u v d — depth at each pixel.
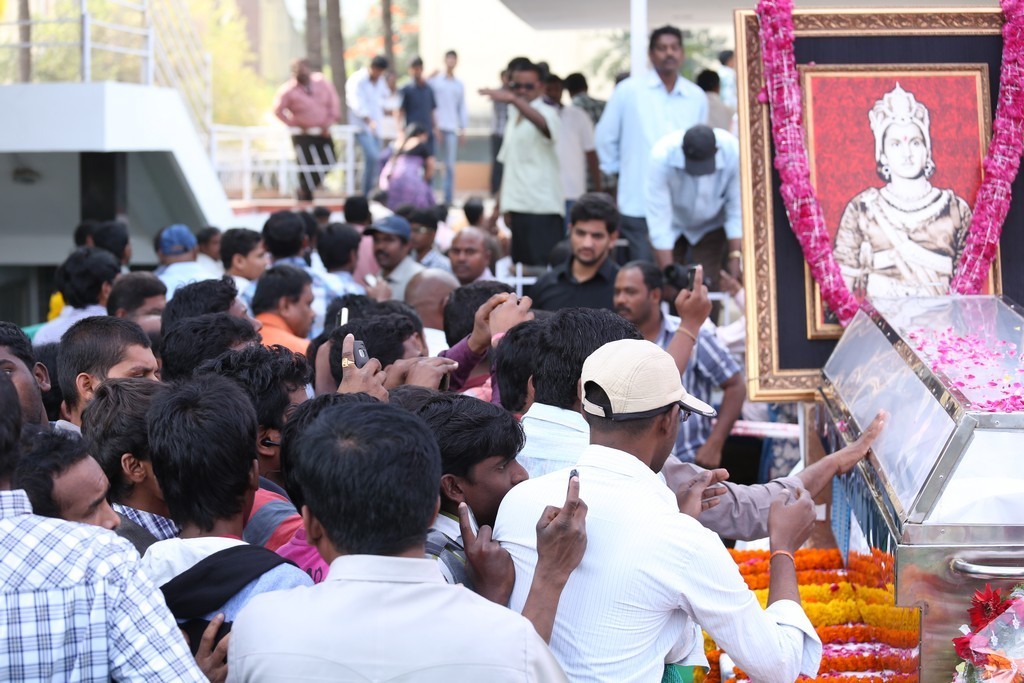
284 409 3.03
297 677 1.88
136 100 9.45
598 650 2.30
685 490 2.82
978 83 4.38
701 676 3.32
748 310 4.38
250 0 23.39
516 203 8.46
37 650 1.96
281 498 2.86
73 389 3.37
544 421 2.82
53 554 2.00
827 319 4.38
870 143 4.39
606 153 7.48
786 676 2.37
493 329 3.52
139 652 2.00
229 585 2.25
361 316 4.26
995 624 2.68
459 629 1.92
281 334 5.03
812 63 4.39
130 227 10.80
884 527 3.12
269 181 13.07
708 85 9.11
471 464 2.58
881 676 3.12
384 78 14.45
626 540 2.31
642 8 7.29
